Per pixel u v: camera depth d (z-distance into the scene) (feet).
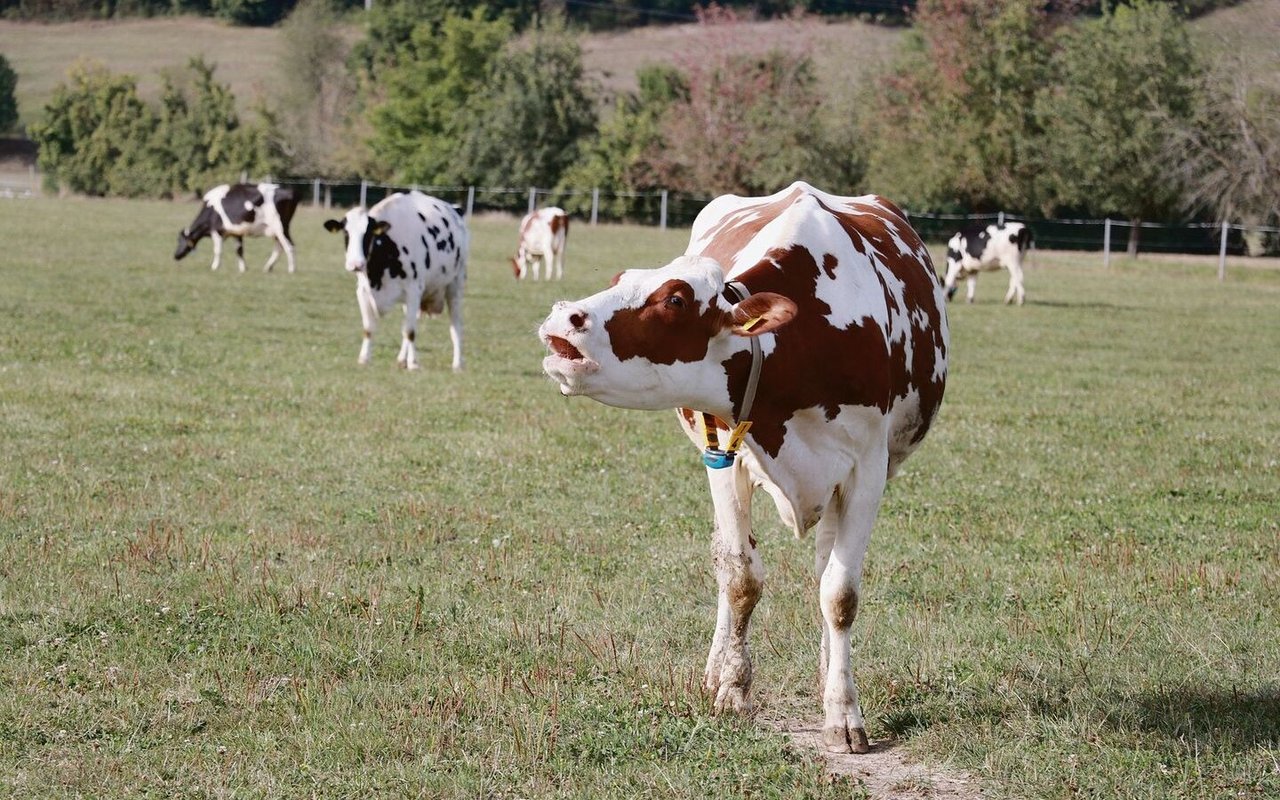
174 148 210.38
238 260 102.89
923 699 20.33
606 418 44.47
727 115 190.29
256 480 33.55
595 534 29.48
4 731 17.94
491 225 168.04
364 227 52.42
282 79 302.04
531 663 21.25
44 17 392.68
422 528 29.43
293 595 24.13
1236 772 17.56
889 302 19.98
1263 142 156.66
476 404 46.19
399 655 21.39
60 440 36.99
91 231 122.42
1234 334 80.18
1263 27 165.17
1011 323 82.84
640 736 18.42
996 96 177.58
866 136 192.65
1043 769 17.63
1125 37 165.27
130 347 55.52
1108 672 21.29
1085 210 179.11
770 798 16.78
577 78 201.46
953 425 45.34
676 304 16.48
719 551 19.49
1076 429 45.24
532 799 16.60
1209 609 24.79
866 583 26.37
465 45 214.28
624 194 183.32
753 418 17.88
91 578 24.72
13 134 297.33
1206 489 35.68
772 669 21.53
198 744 17.85
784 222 19.27
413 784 16.78
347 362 55.31
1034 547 29.30
